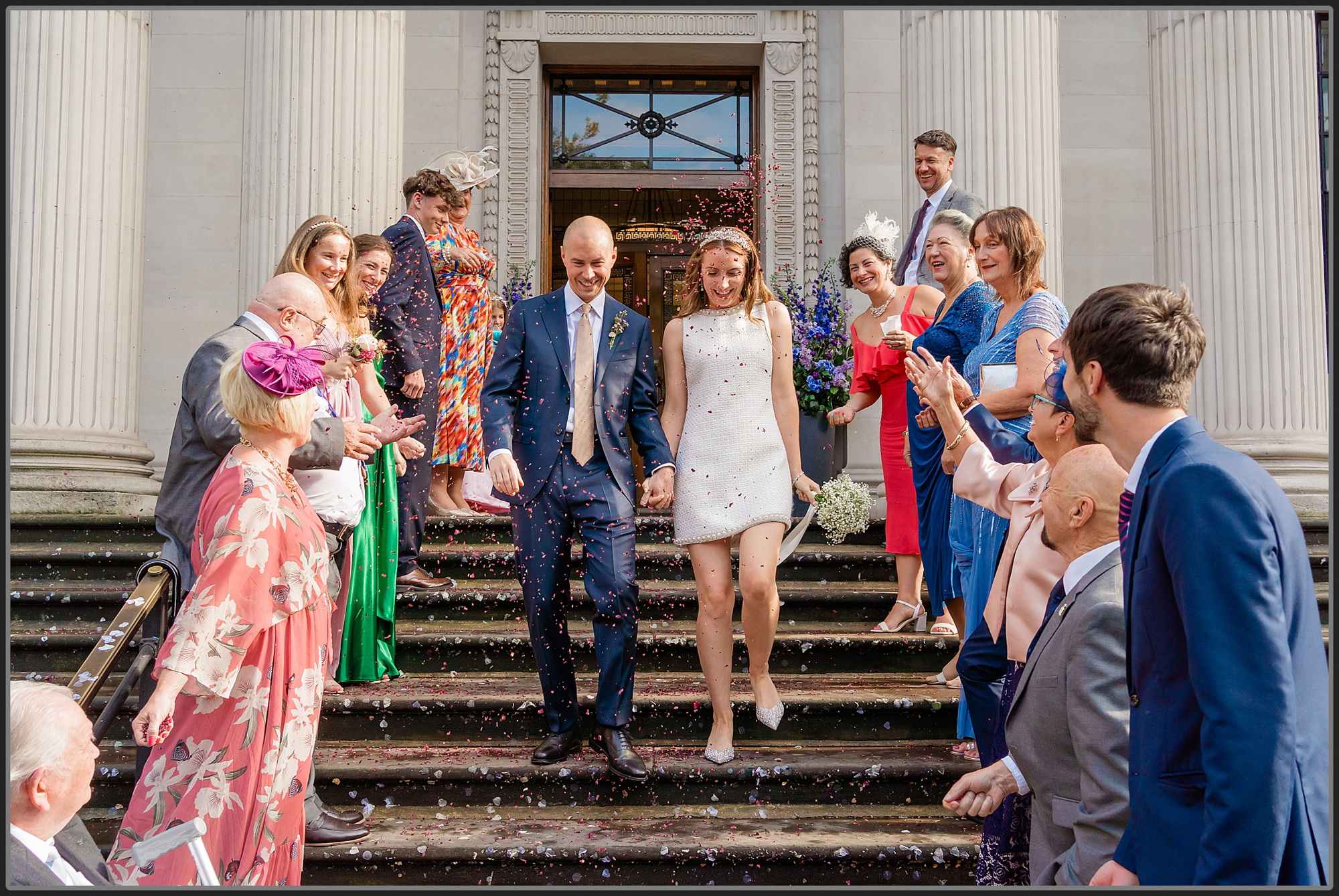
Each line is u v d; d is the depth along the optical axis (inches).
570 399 119.0
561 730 118.9
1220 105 213.6
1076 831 64.1
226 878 76.9
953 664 140.0
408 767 114.8
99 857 76.4
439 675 146.3
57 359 198.4
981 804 73.2
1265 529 50.4
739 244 122.6
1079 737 64.0
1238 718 47.3
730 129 323.9
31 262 197.9
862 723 128.3
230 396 83.6
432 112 304.5
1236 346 208.7
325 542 87.7
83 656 143.6
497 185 303.1
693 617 164.6
